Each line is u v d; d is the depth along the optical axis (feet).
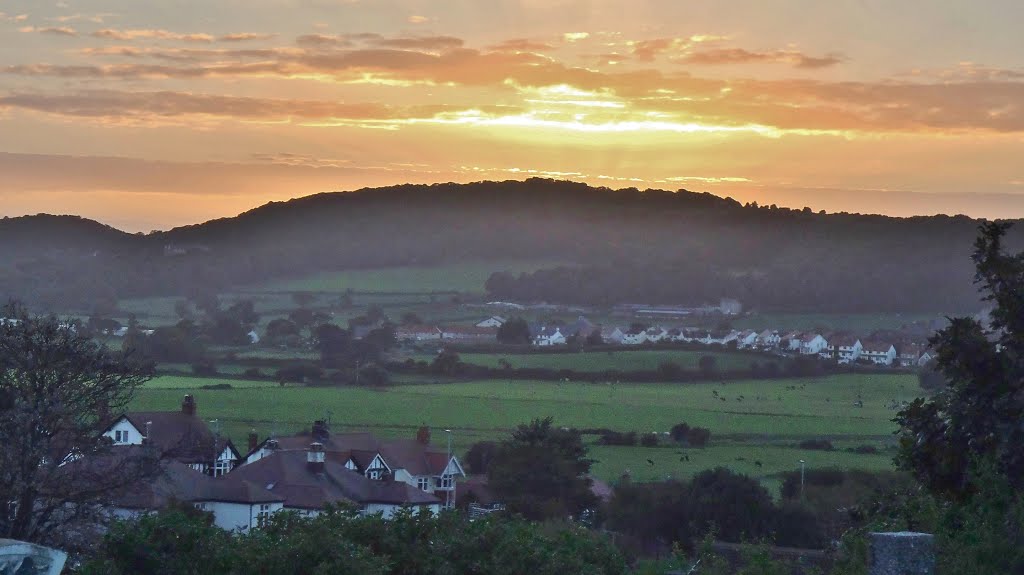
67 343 182.19
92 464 194.80
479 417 565.12
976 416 92.17
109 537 126.41
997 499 84.38
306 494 315.37
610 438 496.23
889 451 465.47
